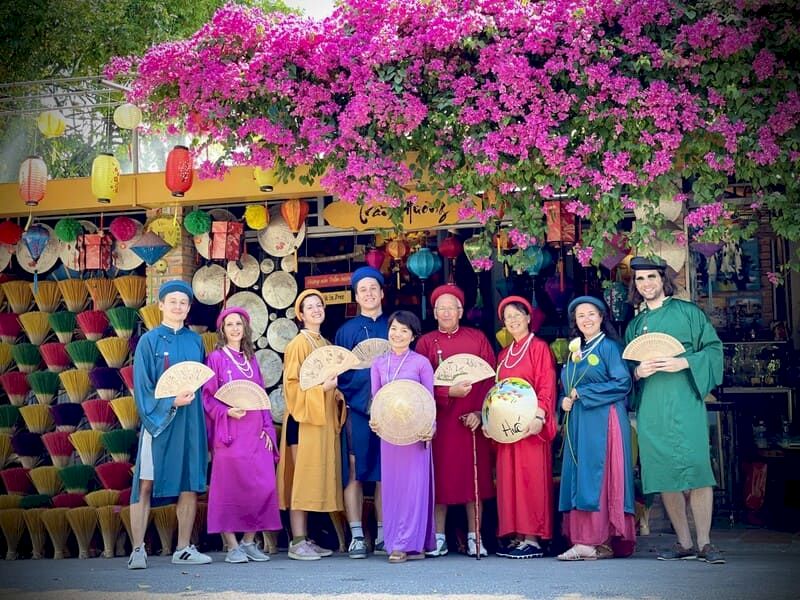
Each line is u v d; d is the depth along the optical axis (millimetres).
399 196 7598
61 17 12750
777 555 7148
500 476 7406
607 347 7168
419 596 5555
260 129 7625
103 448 8852
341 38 7457
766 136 6898
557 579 6035
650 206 7398
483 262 7707
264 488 7531
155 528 8516
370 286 8008
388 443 7176
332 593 5754
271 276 9055
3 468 9234
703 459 6816
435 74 7293
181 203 9023
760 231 10422
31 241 9227
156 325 8859
